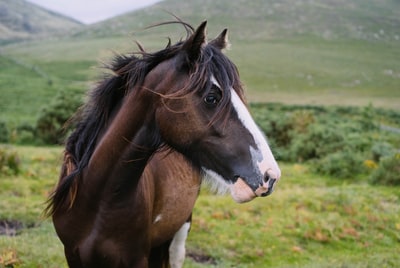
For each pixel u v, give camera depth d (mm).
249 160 2709
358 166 16438
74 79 79375
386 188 13867
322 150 19281
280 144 21984
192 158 2904
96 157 3221
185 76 2846
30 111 42406
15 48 132750
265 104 53438
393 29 125062
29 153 16562
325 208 10891
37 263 5746
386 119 45469
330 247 9039
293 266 7492
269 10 138000
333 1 150125
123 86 3195
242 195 2725
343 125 25438
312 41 114000
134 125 3066
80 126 3406
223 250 8219
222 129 2740
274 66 91312
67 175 3359
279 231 9383
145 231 3426
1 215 8742
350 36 118812
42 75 80375
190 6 146375
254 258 8164
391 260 7812
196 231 8930
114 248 3309
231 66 2789
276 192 12031
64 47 121438
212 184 2971
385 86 78938
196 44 2768
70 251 3473
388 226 10219
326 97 69062
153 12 147750
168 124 2840
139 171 3189
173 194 4039
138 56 3180
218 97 2729
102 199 3229
